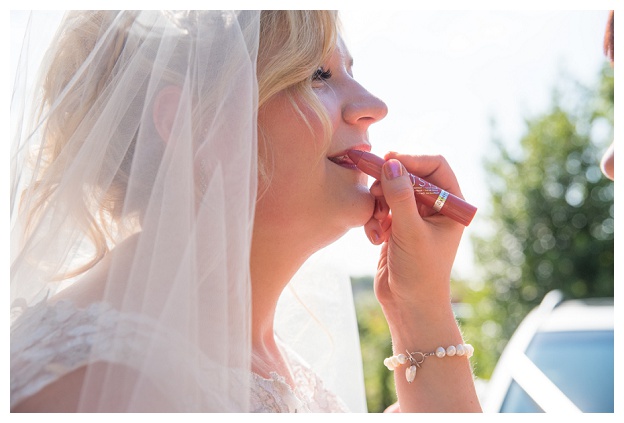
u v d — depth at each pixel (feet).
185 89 3.83
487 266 27.14
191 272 3.48
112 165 4.10
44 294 3.92
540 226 27.04
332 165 4.68
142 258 3.55
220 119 3.94
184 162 3.70
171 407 3.18
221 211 3.72
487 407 8.25
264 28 4.48
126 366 3.21
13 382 3.23
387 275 5.43
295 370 5.43
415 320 5.13
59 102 4.28
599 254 26.43
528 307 26.50
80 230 4.03
